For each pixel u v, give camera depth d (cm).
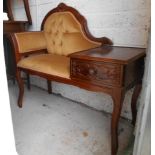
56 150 124
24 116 165
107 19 154
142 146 80
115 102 106
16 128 147
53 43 183
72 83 125
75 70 119
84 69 114
